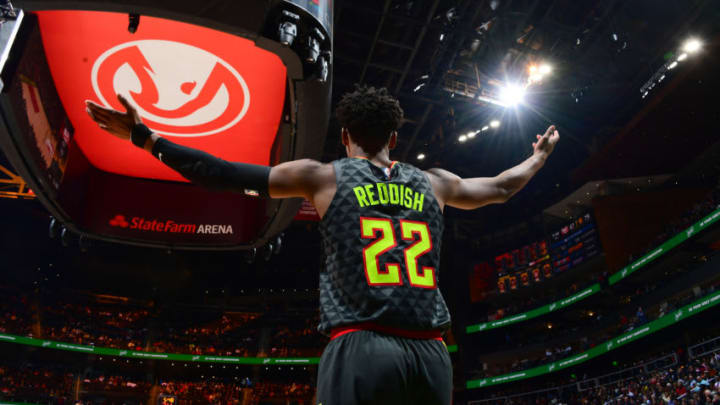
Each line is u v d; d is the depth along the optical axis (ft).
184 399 118.42
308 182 5.17
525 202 134.41
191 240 27.61
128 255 130.72
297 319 139.54
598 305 108.27
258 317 144.56
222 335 136.05
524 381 110.22
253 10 17.37
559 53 84.74
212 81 23.07
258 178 5.09
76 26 19.69
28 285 120.98
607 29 79.56
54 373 111.24
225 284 145.89
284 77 23.00
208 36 20.79
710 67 79.56
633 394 75.31
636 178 107.34
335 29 74.59
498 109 94.07
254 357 124.47
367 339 4.42
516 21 78.28
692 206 99.25
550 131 6.76
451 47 79.36
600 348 89.92
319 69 19.70
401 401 4.28
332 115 87.40
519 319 112.57
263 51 21.68
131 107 5.27
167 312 136.77
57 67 21.49
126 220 26.71
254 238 28.02
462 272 129.08
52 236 26.58
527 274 120.57
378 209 5.00
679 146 97.91
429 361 4.58
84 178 25.89
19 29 18.29
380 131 5.66
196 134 25.79
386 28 75.05
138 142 5.30
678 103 86.89
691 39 77.15
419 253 4.92
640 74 88.28
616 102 97.19
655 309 88.48
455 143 104.58
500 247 129.80
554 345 106.83
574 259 110.52
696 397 60.44
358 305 4.58
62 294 125.80
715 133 92.79
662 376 74.08
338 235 4.87
